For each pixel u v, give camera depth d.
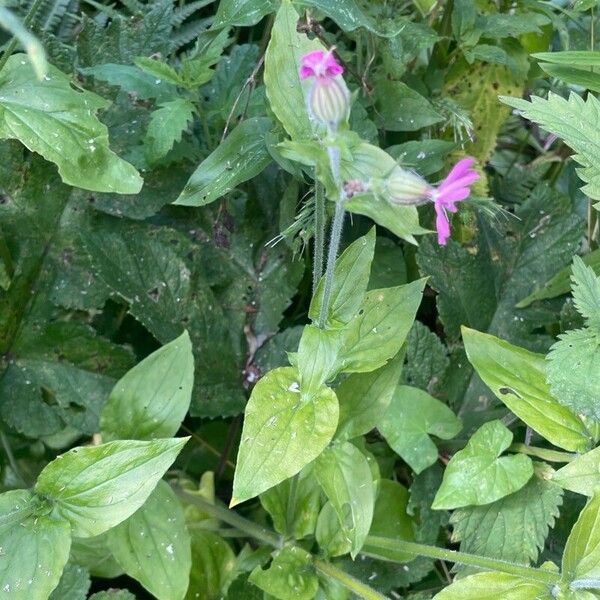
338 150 0.39
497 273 0.57
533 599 0.45
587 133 0.46
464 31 0.56
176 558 0.48
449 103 0.56
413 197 0.39
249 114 0.53
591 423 0.48
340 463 0.48
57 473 0.45
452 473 0.48
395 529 0.52
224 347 0.55
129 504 0.45
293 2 0.47
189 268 0.54
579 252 0.60
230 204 0.56
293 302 0.59
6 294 0.53
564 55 0.48
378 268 0.57
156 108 0.53
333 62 0.39
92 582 0.53
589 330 0.46
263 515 0.55
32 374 0.54
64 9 0.62
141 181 0.48
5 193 0.53
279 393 0.45
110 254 0.52
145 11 0.60
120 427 0.50
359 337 0.47
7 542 0.44
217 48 0.50
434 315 0.60
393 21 0.53
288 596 0.48
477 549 0.49
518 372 0.49
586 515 0.44
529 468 0.48
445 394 0.55
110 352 0.54
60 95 0.47
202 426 0.57
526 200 0.58
